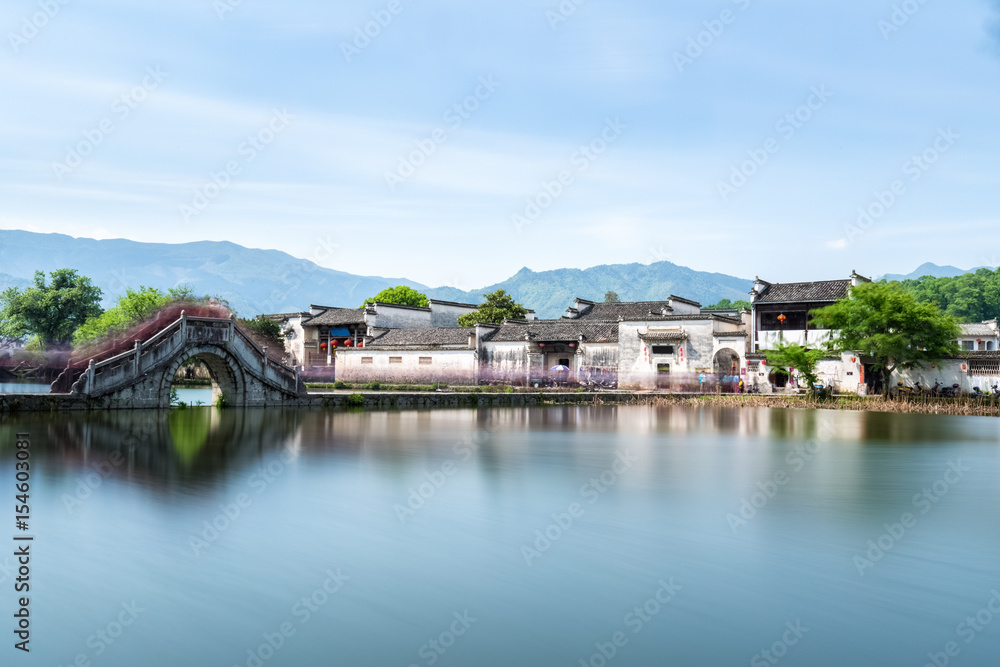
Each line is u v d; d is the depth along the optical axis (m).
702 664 7.98
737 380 59.88
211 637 8.57
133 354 34.94
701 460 21.50
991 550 11.81
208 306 40.09
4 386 53.59
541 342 66.50
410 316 81.31
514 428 31.86
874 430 31.86
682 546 11.98
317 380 74.25
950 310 120.00
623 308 78.81
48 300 81.81
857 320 54.47
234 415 35.00
